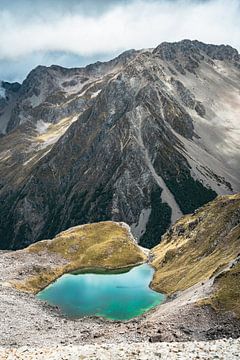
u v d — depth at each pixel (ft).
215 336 234.38
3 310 350.84
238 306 250.37
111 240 627.46
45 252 608.60
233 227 425.69
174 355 129.49
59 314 379.35
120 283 476.13
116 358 133.59
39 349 161.17
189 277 393.50
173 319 260.01
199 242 469.57
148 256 589.73
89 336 278.67
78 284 489.26
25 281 488.85
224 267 318.65
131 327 281.95
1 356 150.41
